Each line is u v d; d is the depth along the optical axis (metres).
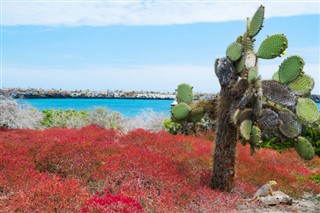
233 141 9.02
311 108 8.50
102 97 57.53
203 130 16.52
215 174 9.11
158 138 12.62
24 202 6.46
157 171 8.60
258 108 8.07
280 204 8.77
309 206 8.91
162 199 7.54
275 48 8.24
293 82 8.73
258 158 12.66
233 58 8.70
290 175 10.88
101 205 6.03
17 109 18.73
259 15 8.35
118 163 8.77
